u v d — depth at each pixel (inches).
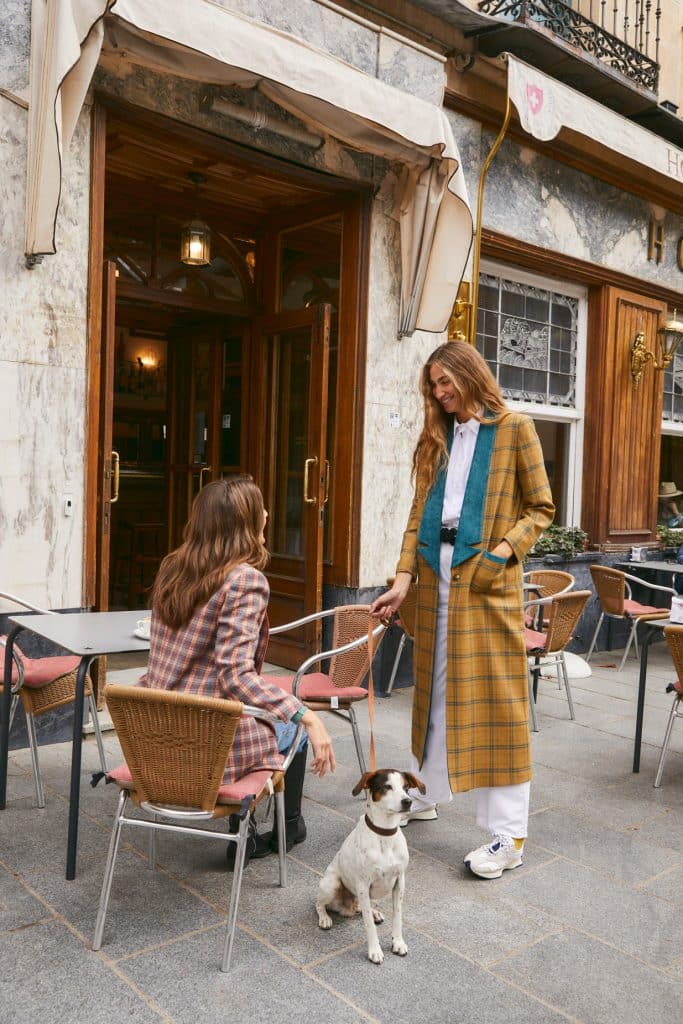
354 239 202.7
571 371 285.7
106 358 161.6
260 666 97.0
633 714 200.5
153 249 216.8
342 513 206.8
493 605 112.8
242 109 175.2
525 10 220.8
